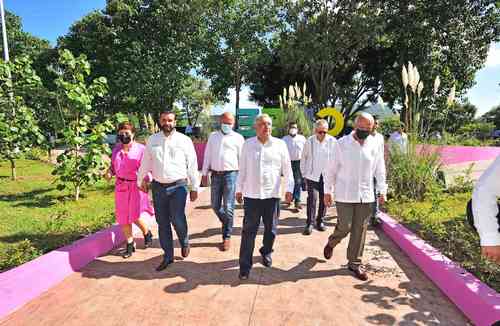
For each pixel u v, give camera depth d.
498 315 2.96
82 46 33.00
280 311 3.44
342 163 4.23
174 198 4.52
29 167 12.81
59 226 5.44
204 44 28.33
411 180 7.76
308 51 22.92
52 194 8.48
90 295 3.73
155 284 4.00
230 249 5.25
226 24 27.47
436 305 3.58
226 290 3.87
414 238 5.05
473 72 23.06
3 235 5.26
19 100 9.31
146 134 13.53
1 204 7.33
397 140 8.19
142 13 29.73
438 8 21.44
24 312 3.40
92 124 8.32
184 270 4.41
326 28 22.66
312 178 6.01
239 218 7.14
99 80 8.12
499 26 21.34
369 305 3.57
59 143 7.95
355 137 4.18
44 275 3.85
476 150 12.48
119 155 4.82
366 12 22.09
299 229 6.36
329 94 26.02
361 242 4.23
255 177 4.19
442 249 4.71
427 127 8.26
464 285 3.47
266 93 32.12
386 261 4.77
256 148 4.22
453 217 6.14
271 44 28.02
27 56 9.25
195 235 5.96
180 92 32.16
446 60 22.94
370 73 28.55
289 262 4.73
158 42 30.56
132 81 28.77
